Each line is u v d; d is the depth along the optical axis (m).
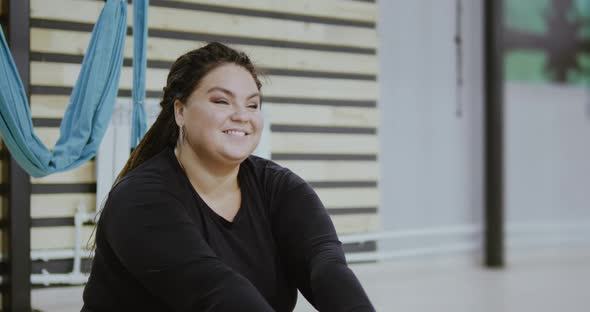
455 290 3.94
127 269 1.07
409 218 4.66
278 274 1.18
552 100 5.55
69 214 3.23
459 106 4.52
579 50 5.65
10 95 2.20
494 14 4.86
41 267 3.17
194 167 1.15
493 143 4.86
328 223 1.18
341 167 3.99
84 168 3.25
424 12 4.73
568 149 5.62
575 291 3.99
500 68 4.88
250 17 3.69
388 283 4.09
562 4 5.55
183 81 1.15
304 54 3.86
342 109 3.99
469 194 4.96
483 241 4.93
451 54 4.86
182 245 1.01
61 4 3.19
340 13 3.99
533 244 5.48
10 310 2.96
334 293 1.05
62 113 3.19
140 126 2.18
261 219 1.18
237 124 1.12
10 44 2.92
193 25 3.51
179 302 1.00
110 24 2.32
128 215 1.04
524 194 5.41
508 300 3.68
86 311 1.16
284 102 3.80
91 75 2.31
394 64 4.60
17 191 2.96
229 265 1.12
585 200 5.69
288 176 1.23
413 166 4.68
